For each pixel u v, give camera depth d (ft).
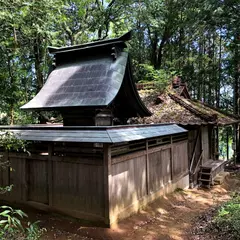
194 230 18.49
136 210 20.97
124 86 26.30
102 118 25.31
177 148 30.07
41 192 20.85
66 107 22.77
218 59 61.26
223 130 64.13
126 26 58.23
